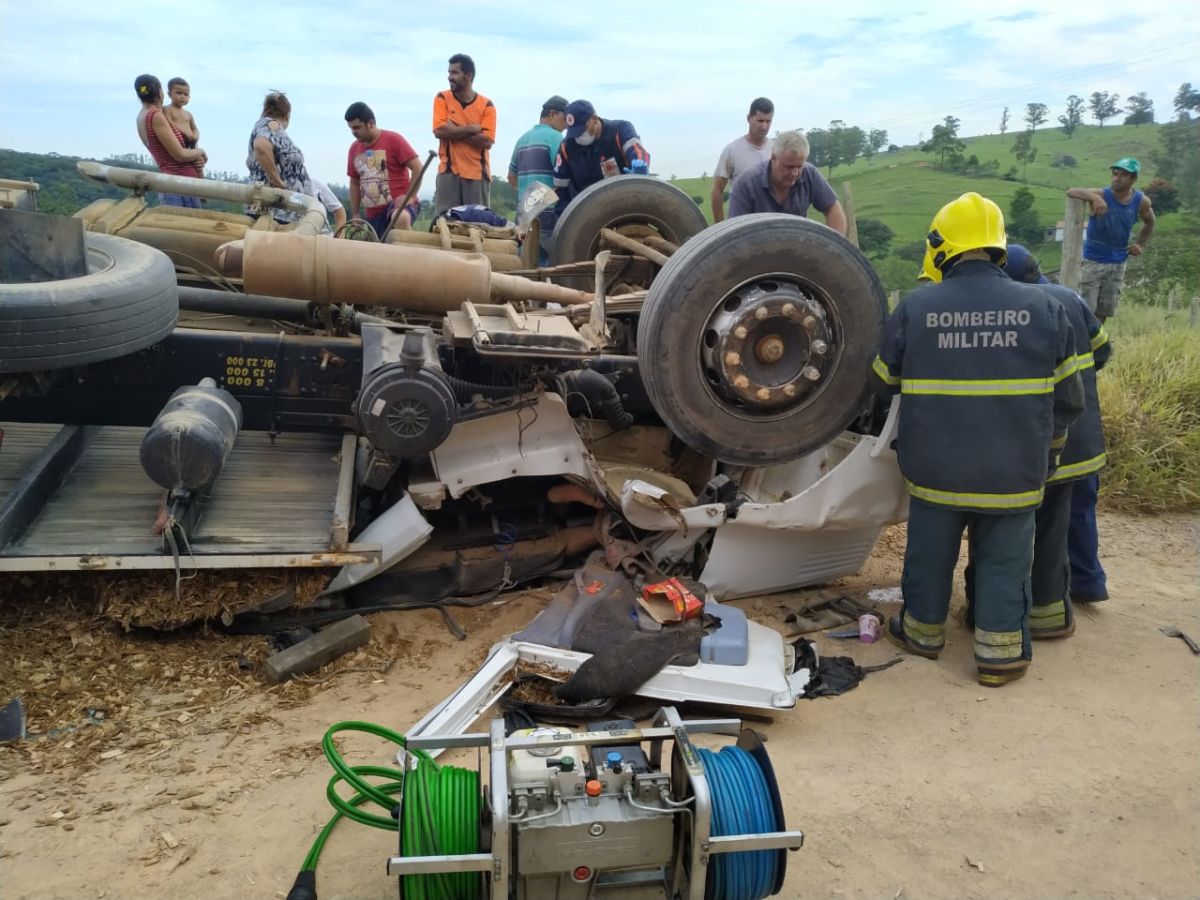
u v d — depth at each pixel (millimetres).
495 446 4793
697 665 3969
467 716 3670
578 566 5277
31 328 3715
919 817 3271
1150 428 7531
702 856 2346
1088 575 5145
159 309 4312
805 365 4738
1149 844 3164
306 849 2994
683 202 6953
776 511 4820
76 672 4023
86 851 2949
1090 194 9953
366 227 6578
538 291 5078
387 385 4211
